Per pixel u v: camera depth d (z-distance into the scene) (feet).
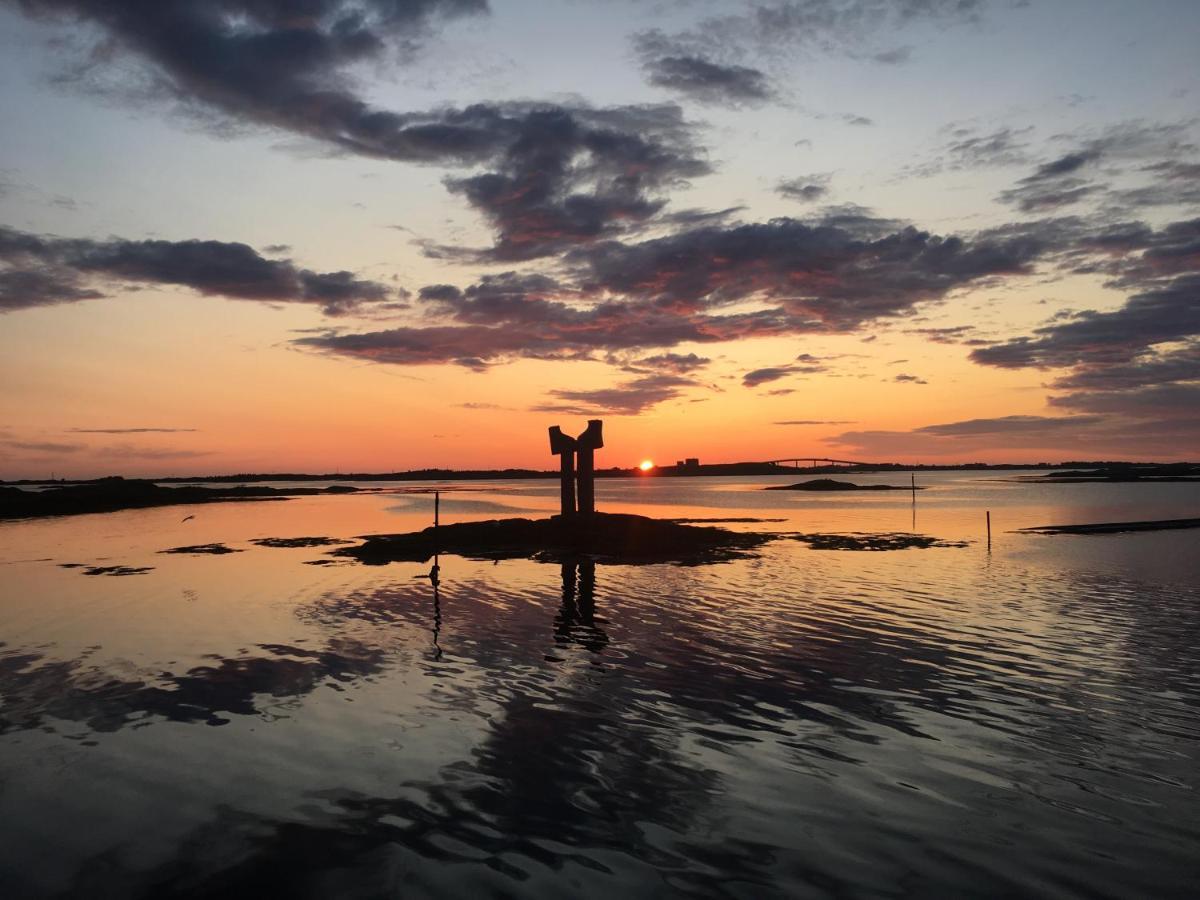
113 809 27.07
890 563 96.73
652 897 21.39
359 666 46.52
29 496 263.29
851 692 40.73
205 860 23.50
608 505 284.82
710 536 123.13
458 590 75.97
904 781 29.30
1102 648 50.03
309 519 204.33
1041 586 76.79
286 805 27.35
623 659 48.01
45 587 79.20
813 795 28.07
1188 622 58.29
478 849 24.13
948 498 332.39
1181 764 30.83
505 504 303.68
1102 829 25.39
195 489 423.23
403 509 262.47
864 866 23.08
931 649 50.14
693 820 26.13
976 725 35.47
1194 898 21.26
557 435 125.90
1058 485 554.87
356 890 21.76
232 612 64.54
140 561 102.94
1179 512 206.39
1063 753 32.04
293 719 36.65
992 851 23.95
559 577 84.99
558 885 22.03
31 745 33.32
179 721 36.42
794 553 108.47
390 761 31.45
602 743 33.42
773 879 22.35
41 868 23.09
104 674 44.83
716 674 44.37
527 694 40.63
